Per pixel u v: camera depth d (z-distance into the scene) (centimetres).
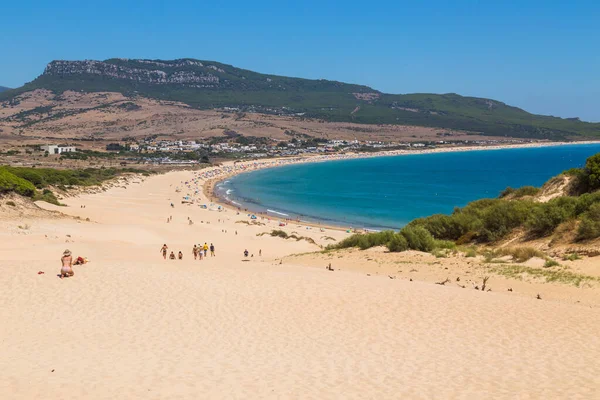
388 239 3422
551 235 2938
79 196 9406
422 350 1216
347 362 1137
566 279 2052
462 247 3177
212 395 945
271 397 942
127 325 1384
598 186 3759
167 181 14762
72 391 943
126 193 11256
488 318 1480
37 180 9144
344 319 1469
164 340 1270
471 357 1166
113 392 945
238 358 1155
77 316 1449
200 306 1578
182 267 2316
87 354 1153
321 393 964
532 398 938
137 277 1930
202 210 9188
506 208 3459
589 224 2631
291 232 6719
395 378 1043
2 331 1306
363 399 938
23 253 3044
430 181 14862
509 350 1212
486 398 941
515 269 2317
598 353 1184
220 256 3994
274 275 2122
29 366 1066
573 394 951
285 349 1222
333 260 3005
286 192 12812
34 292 1670
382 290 1820
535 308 1595
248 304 1614
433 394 962
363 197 11419
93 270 2030
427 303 1644
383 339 1299
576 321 1448
